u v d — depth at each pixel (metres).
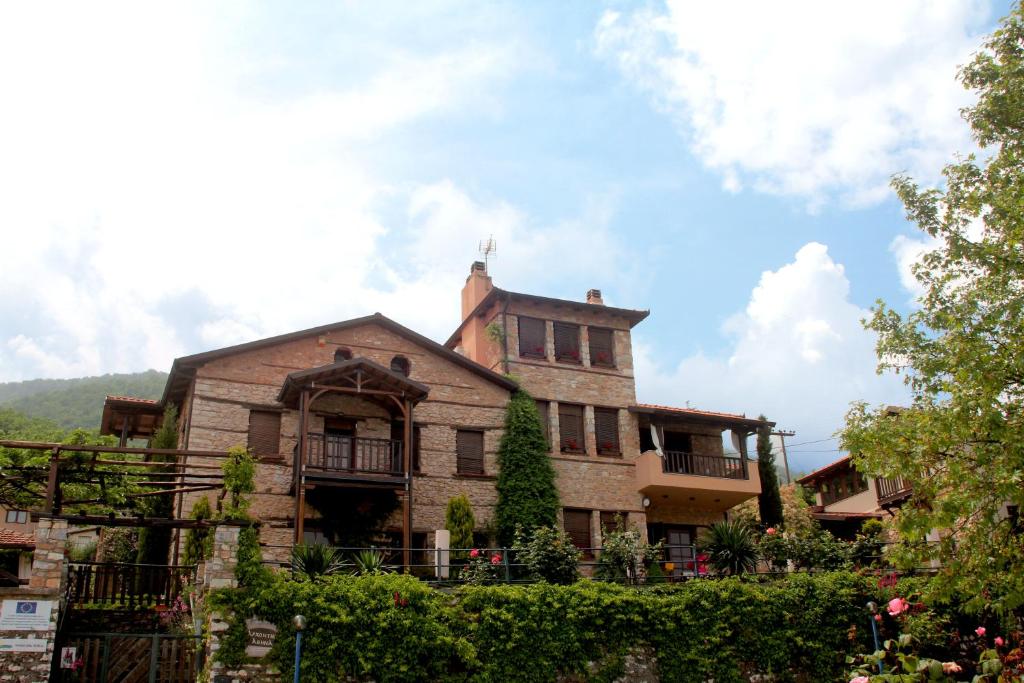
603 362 33.50
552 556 23.08
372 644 18.25
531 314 32.75
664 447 33.72
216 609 17.58
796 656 22.50
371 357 29.08
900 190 18.16
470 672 19.28
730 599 22.36
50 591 16.81
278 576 18.52
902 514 15.16
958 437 15.57
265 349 27.62
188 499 25.55
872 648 23.00
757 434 34.91
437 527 28.09
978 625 22.66
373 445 27.83
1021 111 17.89
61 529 17.25
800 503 38.12
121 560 30.25
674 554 32.16
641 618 21.17
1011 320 15.95
